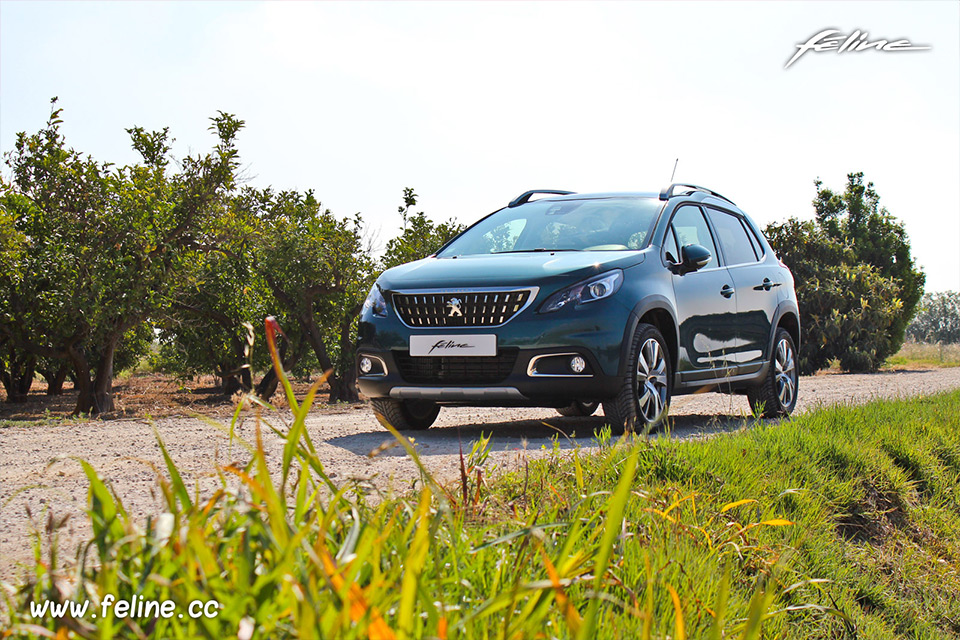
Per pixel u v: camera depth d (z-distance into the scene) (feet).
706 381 22.13
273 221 60.85
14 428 22.25
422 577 5.61
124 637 4.50
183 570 4.43
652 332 19.58
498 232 22.62
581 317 18.28
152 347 67.56
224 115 50.42
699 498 12.40
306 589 3.94
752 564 10.78
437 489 7.52
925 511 16.96
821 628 10.88
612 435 19.17
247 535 4.58
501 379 18.51
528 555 6.90
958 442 21.03
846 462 17.02
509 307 18.47
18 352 56.18
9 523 10.23
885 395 31.86
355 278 57.93
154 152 56.18
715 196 25.62
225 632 4.31
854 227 82.99
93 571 5.18
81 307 39.42
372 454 4.99
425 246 66.08
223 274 51.26
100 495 4.65
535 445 17.58
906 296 82.89
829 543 13.33
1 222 40.78
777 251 75.31
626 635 6.78
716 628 5.40
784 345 26.32
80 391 43.16
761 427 18.42
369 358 19.72
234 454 15.97
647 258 20.31
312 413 28.66
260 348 57.82
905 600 13.16
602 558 4.17
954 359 84.48
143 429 20.95
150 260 42.78
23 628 4.66
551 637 5.52
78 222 43.32
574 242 21.27
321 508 5.72
